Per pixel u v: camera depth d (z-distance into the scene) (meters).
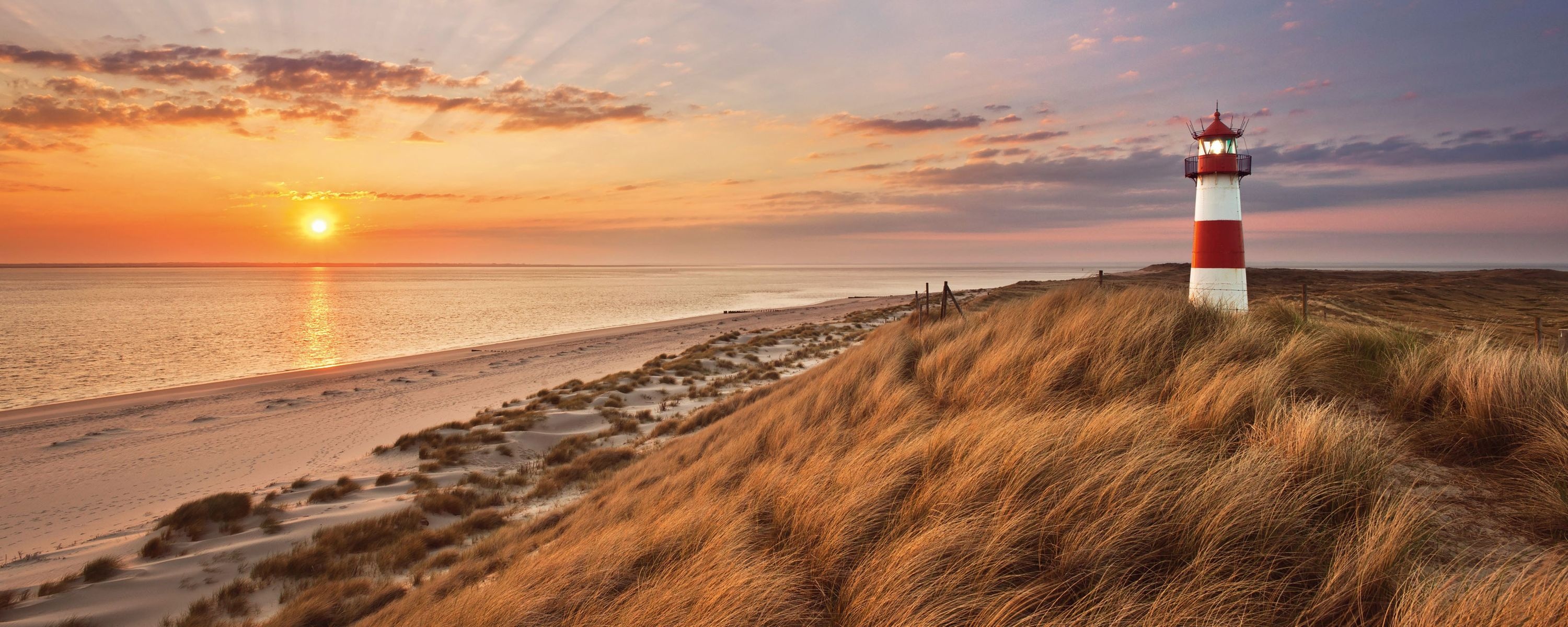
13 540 13.69
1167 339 7.17
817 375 15.02
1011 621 2.94
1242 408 4.75
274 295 130.75
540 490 14.23
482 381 33.62
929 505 4.16
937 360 9.33
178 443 21.81
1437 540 3.19
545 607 4.36
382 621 6.95
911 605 3.12
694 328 61.97
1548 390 4.35
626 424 20.67
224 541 11.75
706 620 3.36
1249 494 3.34
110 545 11.83
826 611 3.54
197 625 8.27
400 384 33.19
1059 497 3.79
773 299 121.88
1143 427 4.54
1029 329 9.20
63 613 8.80
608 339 53.91
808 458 6.75
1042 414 5.43
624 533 5.67
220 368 42.28
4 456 20.36
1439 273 80.75
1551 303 40.75
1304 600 2.86
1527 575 2.75
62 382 36.84
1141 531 3.37
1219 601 2.82
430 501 13.21
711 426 15.10
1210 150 18.88
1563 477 3.55
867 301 104.19
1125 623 2.80
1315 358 6.10
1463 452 4.22
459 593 6.29
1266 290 51.44
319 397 29.84
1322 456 3.76
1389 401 5.23
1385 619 2.60
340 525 11.86
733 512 5.20
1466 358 5.11
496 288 167.88
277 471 18.45
